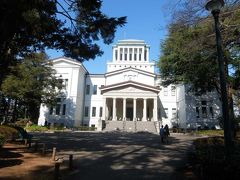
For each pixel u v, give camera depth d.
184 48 15.66
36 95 42.31
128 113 58.91
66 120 54.62
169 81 34.72
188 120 53.06
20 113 48.00
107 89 54.03
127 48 72.44
